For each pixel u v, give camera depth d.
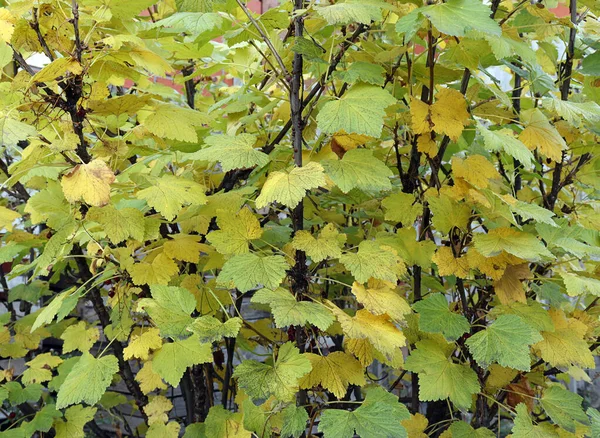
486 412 1.02
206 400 1.14
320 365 0.83
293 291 0.86
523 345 0.82
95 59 0.84
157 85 1.16
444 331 0.85
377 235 1.01
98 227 0.95
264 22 0.90
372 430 0.74
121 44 0.86
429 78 0.93
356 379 0.83
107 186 0.78
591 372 1.46
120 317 0.95
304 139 1.04
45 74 0.78
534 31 1.02
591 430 0.86
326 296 1.11
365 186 0.81
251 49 1.21
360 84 0.85
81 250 1.13
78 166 0.79
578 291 0.86
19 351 1.18
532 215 0.84
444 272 0.89
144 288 0.95
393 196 0.95
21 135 0.78
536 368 1.03
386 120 1.05
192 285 0.98
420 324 0.85
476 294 1.18
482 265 0.88
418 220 1.05
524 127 0.93
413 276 1.03
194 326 0.77
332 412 0.77
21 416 1.25
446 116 0.87
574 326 0.93
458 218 0.90
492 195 0.88
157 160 1.05
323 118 0.80
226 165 0.80
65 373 1.13
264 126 1.15
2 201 1.25
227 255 0.87
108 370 0.84
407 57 0.92
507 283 0.89
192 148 0.98
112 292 0.98
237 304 1.03
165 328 0.80
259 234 0.86
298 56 0.83
